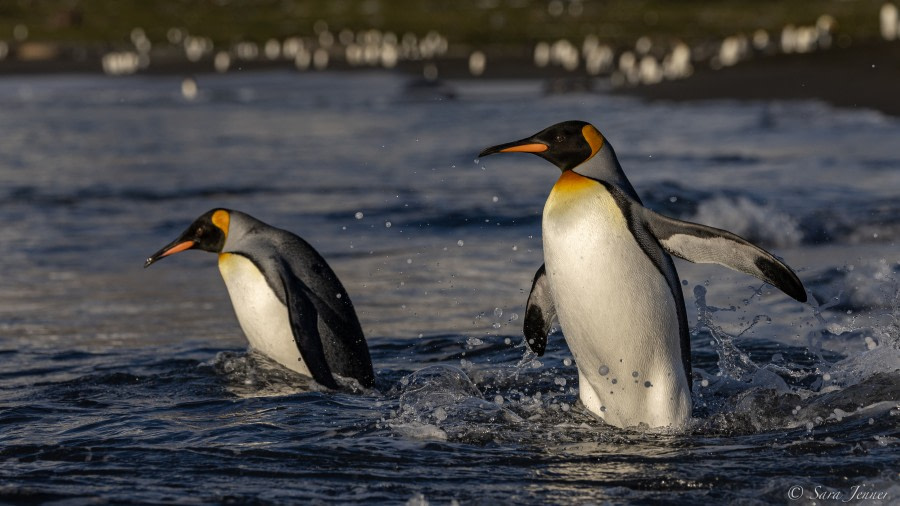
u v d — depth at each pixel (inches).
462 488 264.4
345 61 4298.7
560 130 310.0
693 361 403.2
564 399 359.6
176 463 285.1
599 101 2292.1
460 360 419.8
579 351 316.2
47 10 6008.9
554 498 256.5
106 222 797.9
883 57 2237.9
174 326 487.5
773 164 1070.4
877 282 524.1
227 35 5315.0
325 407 346.9
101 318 503.2
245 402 354.9
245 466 282.4
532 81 3186.5
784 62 2397.9
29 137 1589.6
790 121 1574.8
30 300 546.0
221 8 6466.5
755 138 1368.1
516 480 270.8
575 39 4741.6
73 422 330.3
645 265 301.6
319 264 401.7
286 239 404.2
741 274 566.9
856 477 264.5
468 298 533.0
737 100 2016.5
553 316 332.2
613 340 306.8
